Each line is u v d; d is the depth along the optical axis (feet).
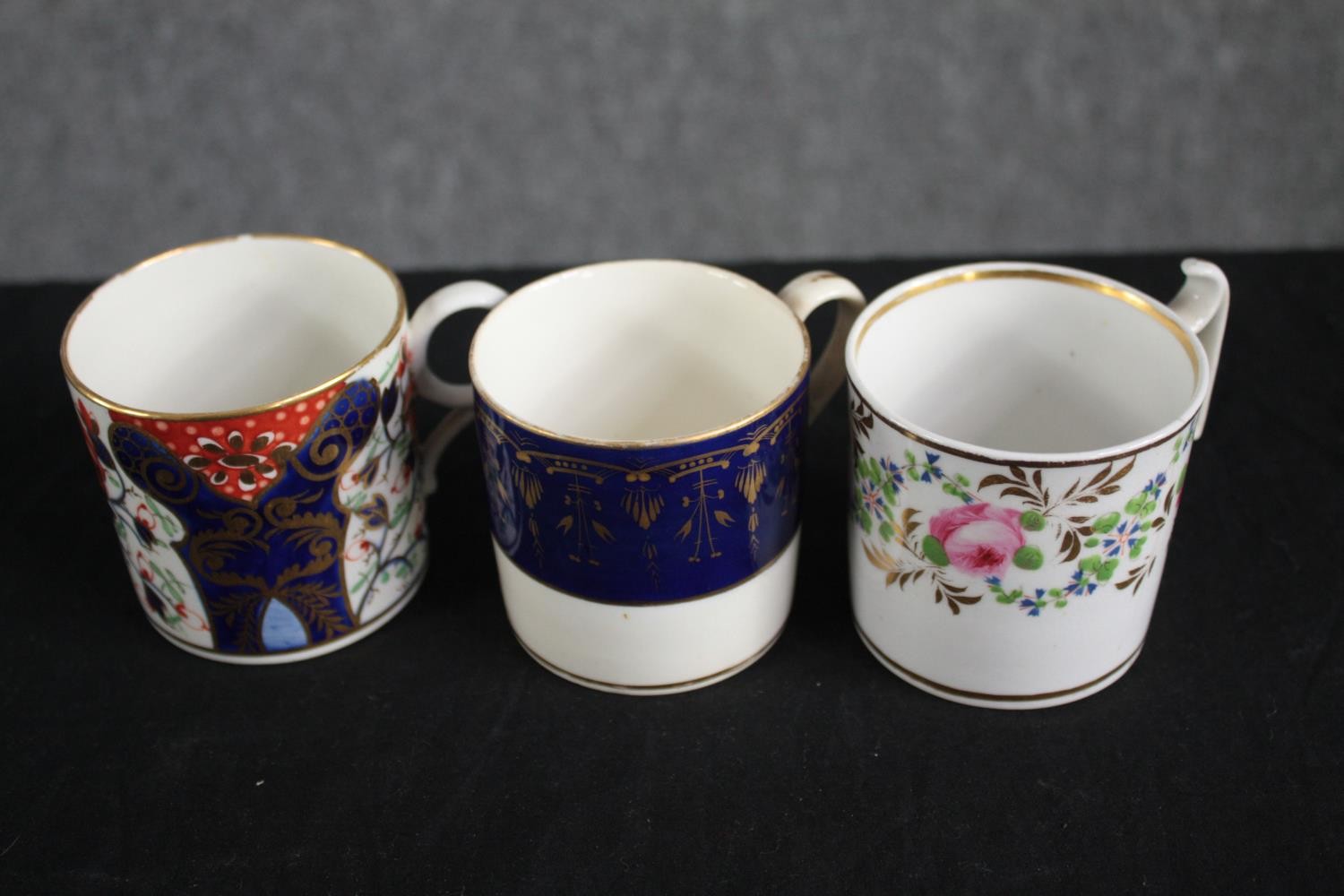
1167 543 2.15
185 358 2.52
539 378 2.37
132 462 2.11
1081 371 2.35
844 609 2.42
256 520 2.17
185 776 2.17
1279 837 2.02
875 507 2.13
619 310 2.37
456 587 2.50
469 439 2.82
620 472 1.98
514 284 3.22
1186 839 2.02
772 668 2.31
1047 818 2.06
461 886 1.99
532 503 2.07
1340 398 2.81
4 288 3.25
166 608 2.32
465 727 2.24
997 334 2.36
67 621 2.45
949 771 2.14
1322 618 2.36
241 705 2.29
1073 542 2.00
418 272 3.25
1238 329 2.99
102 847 2.06
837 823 2.06
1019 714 2.22
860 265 3.22
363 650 2.39
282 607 2.28
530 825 2.08
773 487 2.12
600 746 2.19
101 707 2.29
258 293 2.50
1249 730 2.18
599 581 2.12
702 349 2.39
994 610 2.09
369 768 2.17
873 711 2.23
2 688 2.32
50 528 2.64
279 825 2.09
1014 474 1.93
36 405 2.92
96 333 2.34
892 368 2.32
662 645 2.19
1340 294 3.09
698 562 2.10
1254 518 2.55
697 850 2.03
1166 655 2.31
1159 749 2.15
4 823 2.10
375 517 2.29
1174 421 1.97
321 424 2.12
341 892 1.99
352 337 2.49
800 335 2.16
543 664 2.33
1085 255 3.22
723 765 2.16
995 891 1.96
